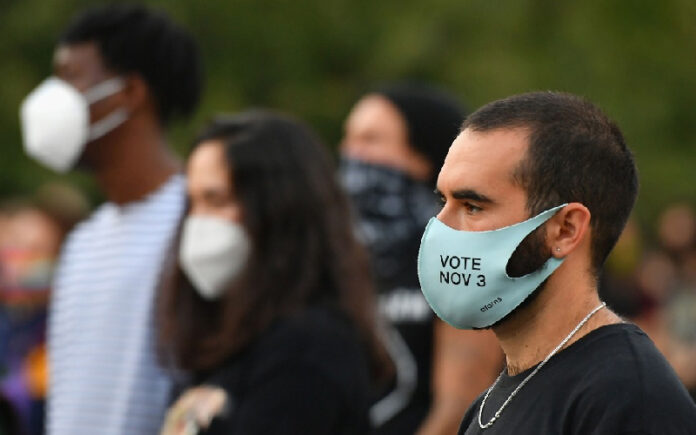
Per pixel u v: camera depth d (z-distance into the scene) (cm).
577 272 525
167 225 952
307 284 800
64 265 993
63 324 972
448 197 539
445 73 2822
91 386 929
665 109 3097
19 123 2819
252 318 792
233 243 821
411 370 949
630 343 502
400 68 2822
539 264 521
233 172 828
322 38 2923
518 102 530
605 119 533
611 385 488
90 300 954
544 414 504
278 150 835
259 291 798
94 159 983
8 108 2817
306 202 823
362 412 780
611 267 1396
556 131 520
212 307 852
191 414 786
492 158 523
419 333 959
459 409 939
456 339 945
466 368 942
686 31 3153
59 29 2816
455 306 536
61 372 968
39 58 2872
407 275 987
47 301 1291
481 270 527
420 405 951
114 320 934
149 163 976
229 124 854
